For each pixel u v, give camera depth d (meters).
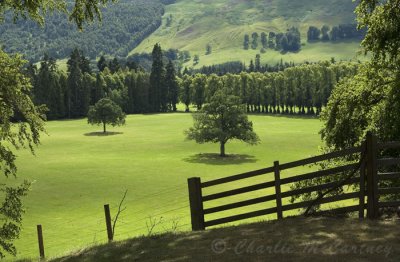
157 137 132.25
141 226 46.22
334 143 23.36
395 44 18.92
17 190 21.12
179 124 164.00
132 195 63.75
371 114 21.75
